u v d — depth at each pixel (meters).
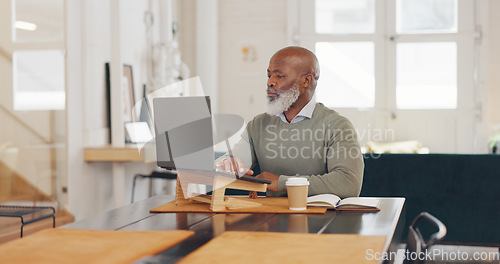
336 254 1.29
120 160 4.73
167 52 6.29
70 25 4.68
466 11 7.62
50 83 4.61
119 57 4.85
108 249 1.37
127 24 5.76
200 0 7.68
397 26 7.76
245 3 7.92
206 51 7.71
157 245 1.42
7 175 4.57
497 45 7.58
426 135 7.71
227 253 1.31
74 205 4.64
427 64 7.71
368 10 7.78
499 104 7.58
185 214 1.93
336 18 7.82
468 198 3.82
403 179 3.89
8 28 4.60
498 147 7.30
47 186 4.60
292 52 2.51
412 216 3.89
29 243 1.45
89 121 4.93
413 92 7.74
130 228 1.67
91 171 4.89
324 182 2.21
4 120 4.61
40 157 4.61
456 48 7.64
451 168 3.84
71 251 1.36
